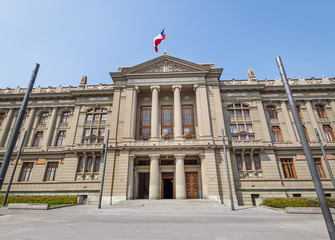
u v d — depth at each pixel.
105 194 25.14
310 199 17.97
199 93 30.34
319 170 27.03
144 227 8.67
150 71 32.53
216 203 21.77
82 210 16.06
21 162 29.70
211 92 30.83
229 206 21.70
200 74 31.67
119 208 17.95
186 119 31.45
